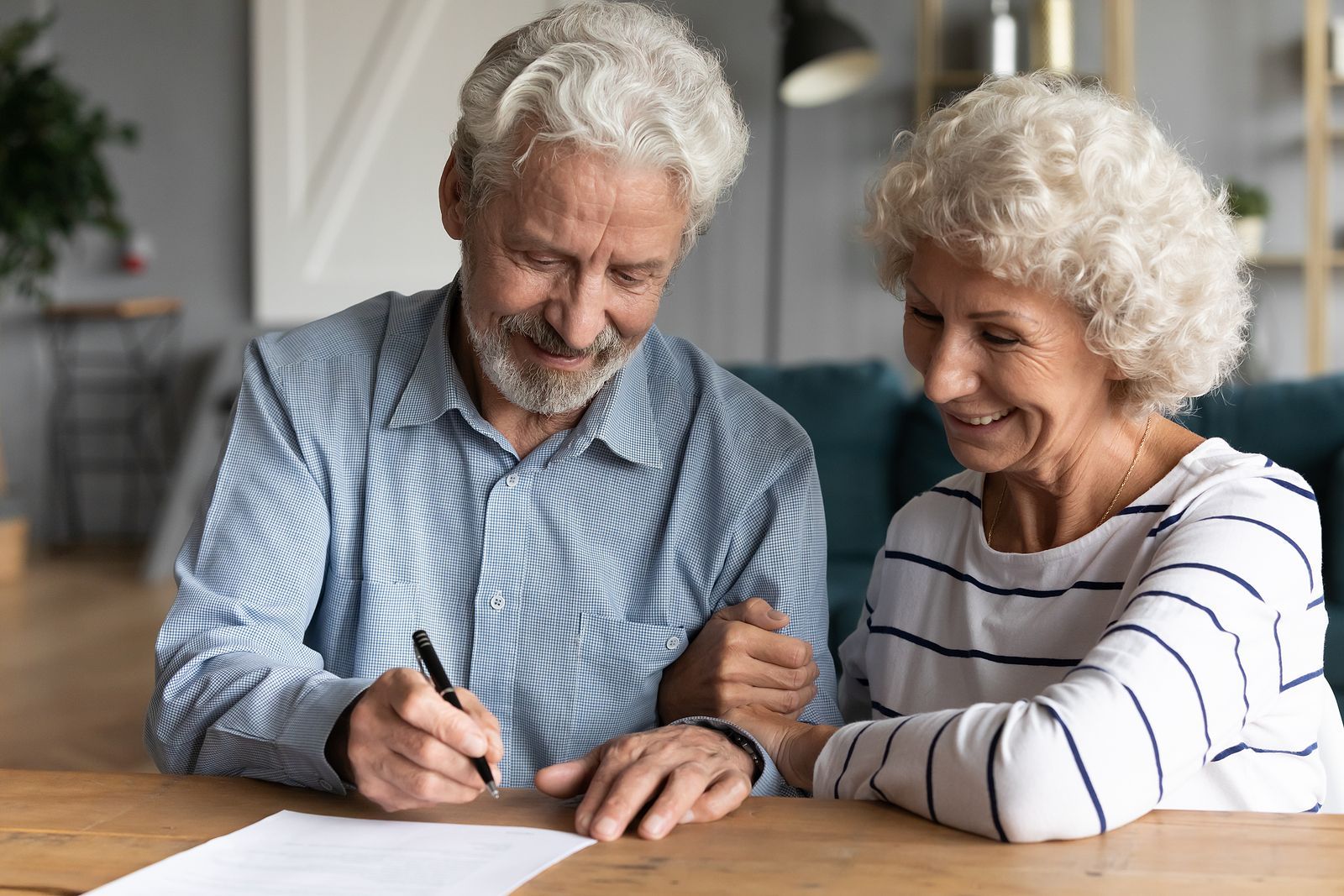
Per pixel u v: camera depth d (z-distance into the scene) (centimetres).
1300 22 591
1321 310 574
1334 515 271
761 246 633
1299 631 114
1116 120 118
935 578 141
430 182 604
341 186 607
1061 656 127
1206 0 599
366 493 147
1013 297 115
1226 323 123
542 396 136
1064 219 112
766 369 336
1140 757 98
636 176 123
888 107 623
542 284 128
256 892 89
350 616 148
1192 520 117
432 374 147
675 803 101
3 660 417
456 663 148
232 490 144
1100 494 128
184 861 94
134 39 628
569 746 148
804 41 559
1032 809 96
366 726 105
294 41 605
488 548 147
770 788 120
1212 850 95
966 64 616
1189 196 119
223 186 627
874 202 127
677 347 161
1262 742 116
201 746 125
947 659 138
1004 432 123
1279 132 595
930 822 102
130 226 635
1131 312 115
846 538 318
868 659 149
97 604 503
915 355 128
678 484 151
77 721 352
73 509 651
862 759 110
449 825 103
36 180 548
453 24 598
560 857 95
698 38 139
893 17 620
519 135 124
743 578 151
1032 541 133
